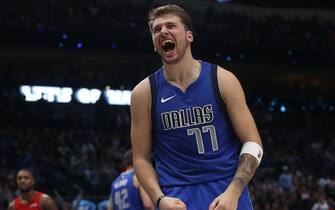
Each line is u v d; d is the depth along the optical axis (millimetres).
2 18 47188
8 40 48594
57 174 34969
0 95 47625
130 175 12688
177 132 5988
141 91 6168
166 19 5883
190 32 6059
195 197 5898
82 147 40844
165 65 6020
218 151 5957
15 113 46031
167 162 6098
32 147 40250
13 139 41719
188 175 5969
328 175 44562
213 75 6035
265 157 43844
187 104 5980
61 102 49312
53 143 41562
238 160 6027
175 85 6043
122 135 46719
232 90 5965
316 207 32875
